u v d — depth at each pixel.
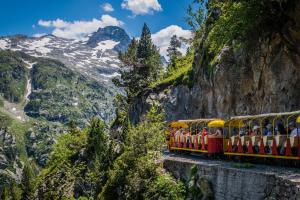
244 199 22.78
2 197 77.44
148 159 34.91
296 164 23.84
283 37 32.06
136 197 32.28
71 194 54.81
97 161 51.50
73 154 65.88
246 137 28.09
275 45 33.78
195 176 28.28
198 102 50.88
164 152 42.56
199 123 37.22
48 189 58.91
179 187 29.44
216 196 25.75
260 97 36.78
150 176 33.06
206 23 50.81
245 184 22.81
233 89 40.44
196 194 27.31
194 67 54.41
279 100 34.09
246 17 30.55
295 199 18.20
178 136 39.56
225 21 32.00
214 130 32.62
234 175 23.92
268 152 25.80
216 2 37.06
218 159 31.55
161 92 64.00
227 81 41.06
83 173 57.28
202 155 35.47
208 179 26.67
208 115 47.50
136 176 33.38
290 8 30.42
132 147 37.00
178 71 69.69
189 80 55.88
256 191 21.80
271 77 34.78
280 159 25.22
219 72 41.84
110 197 35.97
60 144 71.69
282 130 25.06
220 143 32.03
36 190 65.69
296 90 32.78
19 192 72.19
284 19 31.16
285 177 19.78
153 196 30.53
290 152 23.77
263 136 26.28
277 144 24.94
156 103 60.94
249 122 28.52
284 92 33.69
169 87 62.91
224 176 25.02
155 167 33.44
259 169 23.73
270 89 35.06
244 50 37.88
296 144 23.36
